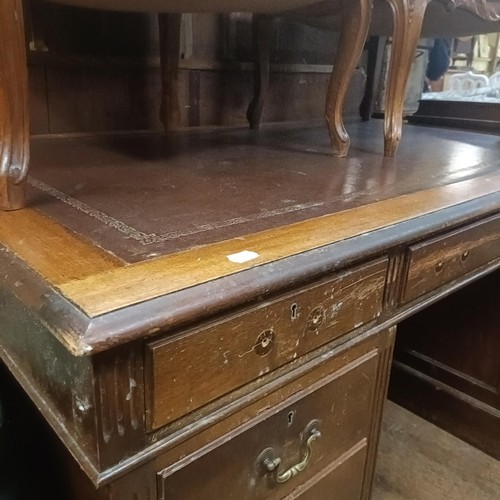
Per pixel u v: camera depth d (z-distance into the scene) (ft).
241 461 1.84
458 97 5.94
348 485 2.55
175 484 1.63
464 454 4.19
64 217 1.98
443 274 2.52
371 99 5.44
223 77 4.47
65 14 3.56
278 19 4.53
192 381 1.52
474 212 2.44
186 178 2.68
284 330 1.75
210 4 2.77
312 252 1.75
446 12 3.51
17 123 1.95
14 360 1.83
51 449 2.31
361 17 2.97
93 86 3.80
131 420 1.43
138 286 1.42
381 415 2.60
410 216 2.19
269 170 2.93
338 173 2.92
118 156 3.18
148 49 4.02
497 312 3.94
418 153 3.70
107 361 1.33
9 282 1.52
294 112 5.12
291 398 1.96
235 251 1.70
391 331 2.37
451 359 4.34
